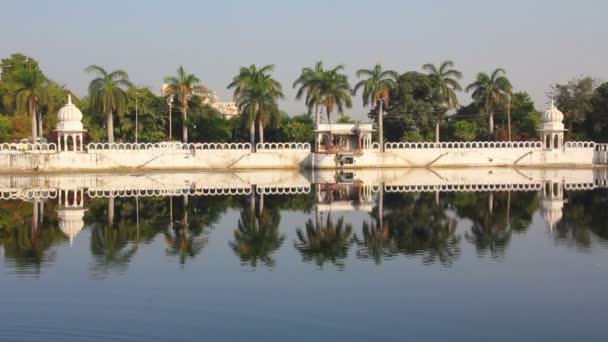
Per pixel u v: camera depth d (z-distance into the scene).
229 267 20.72
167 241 25.33
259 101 66.62
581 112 78.69
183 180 54.41
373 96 68.88
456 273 19.89
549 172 63.88
